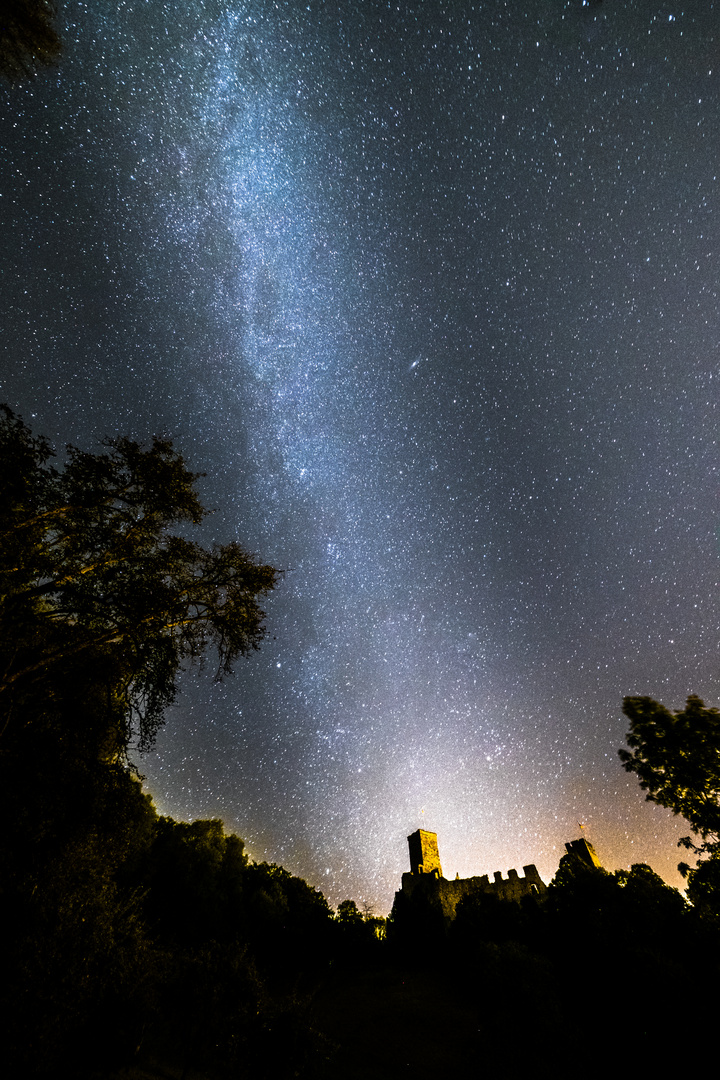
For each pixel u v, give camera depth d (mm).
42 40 7102
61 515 8250
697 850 9375
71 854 8812
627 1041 9883
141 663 9234
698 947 10758
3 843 7703
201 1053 10383
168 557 9609
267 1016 10164
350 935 35000
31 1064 6844
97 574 9055
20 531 7641
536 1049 8547
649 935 12141
